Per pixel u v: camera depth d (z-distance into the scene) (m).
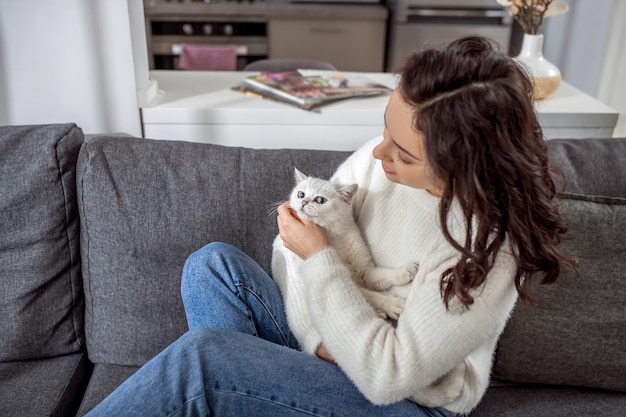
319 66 2.41
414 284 0.97
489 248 0.86
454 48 0.82
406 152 0.86
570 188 1.31
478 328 0.90
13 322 1.27
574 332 1.21
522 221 0.83
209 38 3.33
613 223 1.21
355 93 1.81
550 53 3.14
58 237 1.28
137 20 1.71
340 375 1.02
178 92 1.88
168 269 1.29
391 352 0.91
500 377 1.27
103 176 1.27
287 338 1.18
